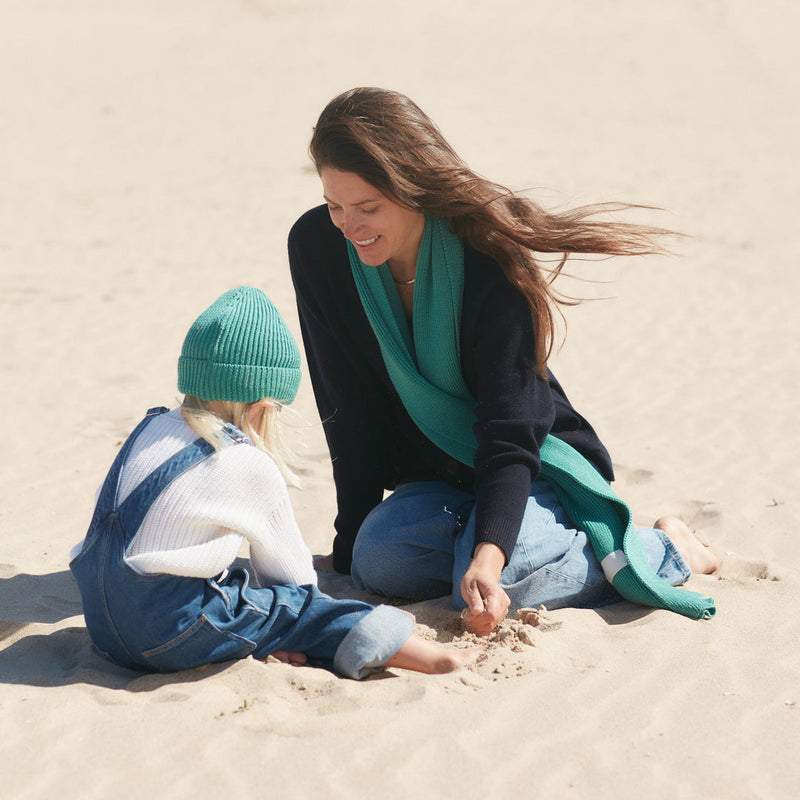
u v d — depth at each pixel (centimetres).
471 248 329
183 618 293
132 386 657
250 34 2736
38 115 1886
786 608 339
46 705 281
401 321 344
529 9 3094
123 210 1270
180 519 289
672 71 2384
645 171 1475
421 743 259
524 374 330
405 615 307
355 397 366
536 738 262
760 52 2586
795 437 557
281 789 243
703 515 446
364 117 307
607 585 346
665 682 288
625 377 692
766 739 261
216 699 283
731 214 1234
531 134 1752
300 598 308
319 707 280
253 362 301
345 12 3025
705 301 893
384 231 315
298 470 502
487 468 326
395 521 357
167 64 2384
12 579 381
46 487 486
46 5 2947
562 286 953
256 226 1193
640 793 240
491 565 317
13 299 884
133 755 257
